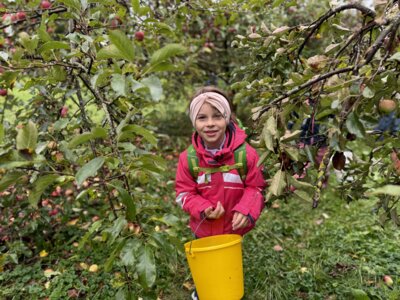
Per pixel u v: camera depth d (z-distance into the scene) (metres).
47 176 1.18
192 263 1.73
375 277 2.23
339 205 3.35
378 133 1.51
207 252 1.65
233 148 1.82
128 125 1.16
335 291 2.15
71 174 1.21
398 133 1.40
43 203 2.54
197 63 5.20
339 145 1.20
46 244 2.73
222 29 4.52
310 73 1.38
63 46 1.38
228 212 1.89
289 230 2.91
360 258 2.49
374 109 1.57
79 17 1.58
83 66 1.57
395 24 1.16
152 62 1.00
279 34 1.82
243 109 5.59
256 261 2.48
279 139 1.34
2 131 1.10
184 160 1.91
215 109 1.77
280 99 1.38
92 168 1.14
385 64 1.19
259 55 2.15
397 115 1.38
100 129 1.15
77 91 1.86
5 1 2.31
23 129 1.10
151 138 1.21
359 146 4.63
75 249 2.69
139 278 1.22
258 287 2.23
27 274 2.44
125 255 1.24
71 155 1.66
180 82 5.24
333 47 1.47
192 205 1.84
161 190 3.66
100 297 2.19
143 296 1.43
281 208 3.36
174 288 2.25
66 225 2.98
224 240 1.86
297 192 1.38
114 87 0.99
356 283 2.19
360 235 2.76
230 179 1.84
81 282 2.32
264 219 3.13
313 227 3.00
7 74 1.38
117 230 1.24
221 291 1.70
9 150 1.08
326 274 2.29
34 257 2.64
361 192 1.72
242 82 1.90
